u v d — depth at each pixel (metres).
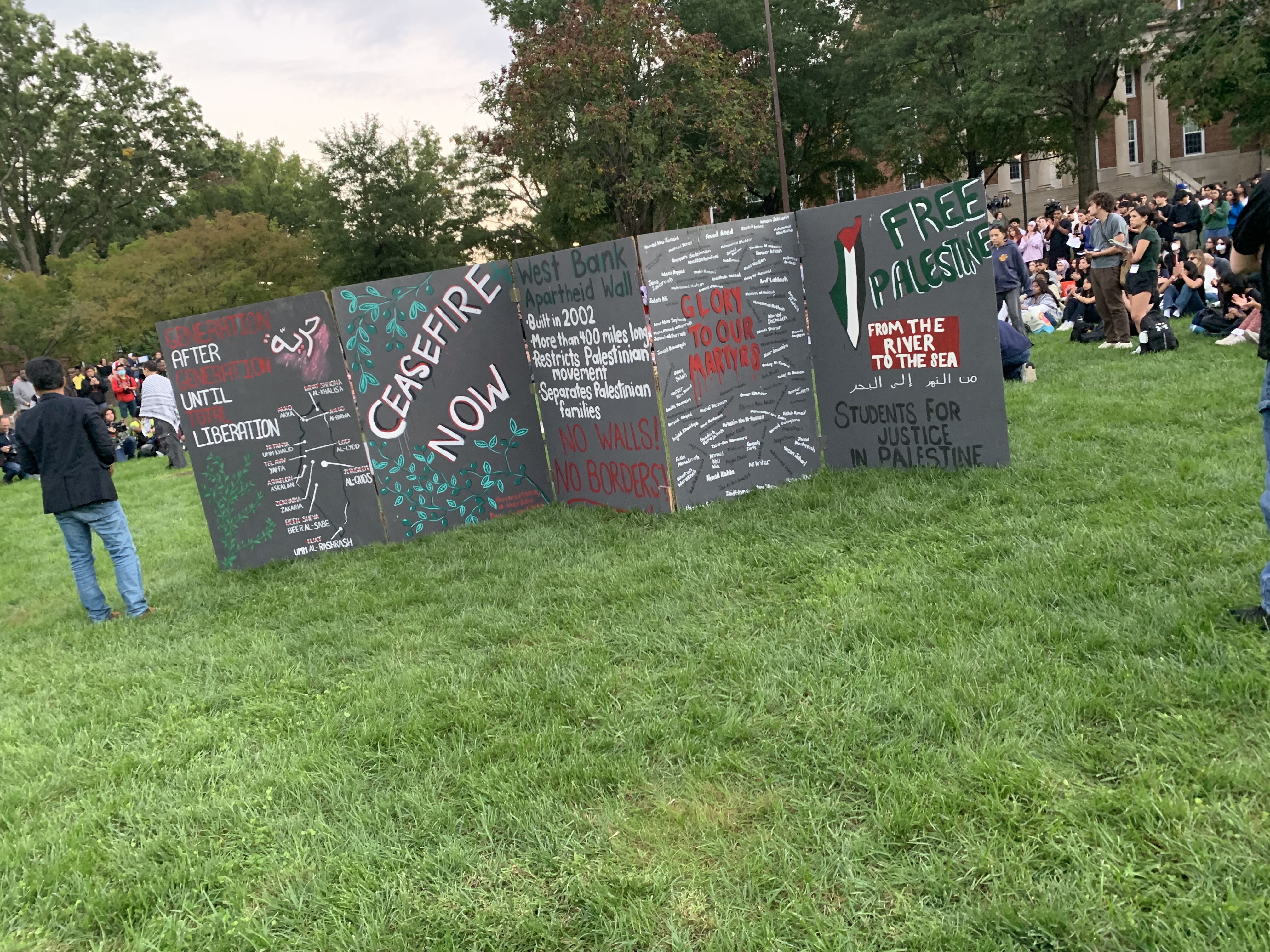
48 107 49.12
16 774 3.71
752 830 2.71
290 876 2.78
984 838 2.50
